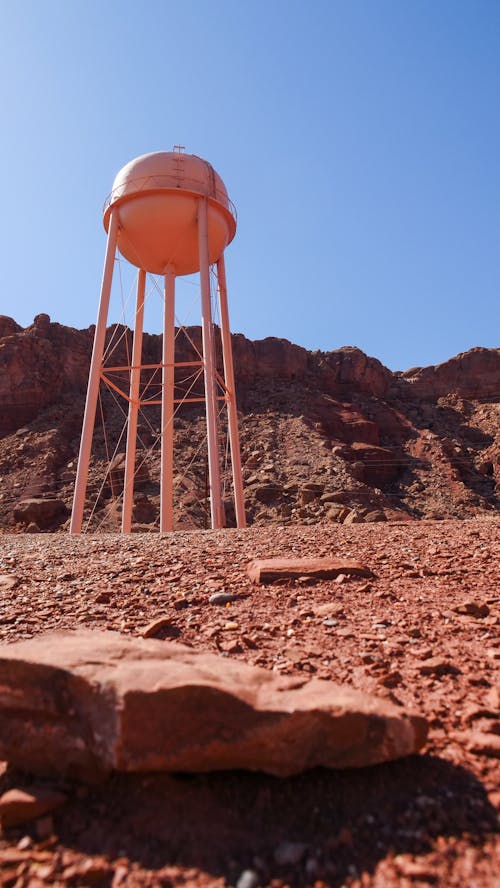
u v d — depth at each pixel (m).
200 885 2.50
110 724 3.15
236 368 91.75
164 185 25.84
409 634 5.55
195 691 3.15
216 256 29.33
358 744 3.16
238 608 6.56
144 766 3.05
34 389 75.50
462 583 7.54
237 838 2.78
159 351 89.75
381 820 2.85
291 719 3.12
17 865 2.68
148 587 7.64
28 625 6.09
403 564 8.63
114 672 3.37
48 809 3.02
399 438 86.50
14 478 61.16
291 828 2.83
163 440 28.14
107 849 2.75
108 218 27.83
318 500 54.28
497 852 2.60
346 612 6.32
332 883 2.49
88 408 25.56
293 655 4.95
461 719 3.77
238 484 29.67
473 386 103.00
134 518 51.00
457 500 67.56
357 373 97.94
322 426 79.81
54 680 3.42
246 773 3.21
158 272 30.22
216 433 24.28
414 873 2.48
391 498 67.62
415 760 3.31
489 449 83.06
